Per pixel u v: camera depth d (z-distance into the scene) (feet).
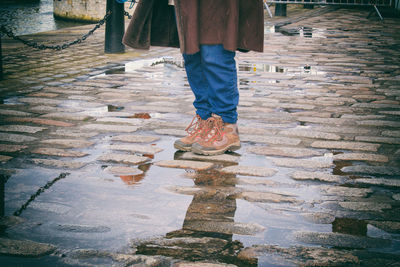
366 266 5.58
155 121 12.04
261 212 7.00
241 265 5.57
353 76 18.29
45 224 6.51
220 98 9.48
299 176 8.51
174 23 9.84
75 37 29.66
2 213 6.81
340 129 11.51
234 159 9.42
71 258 5.67
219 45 9.14
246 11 9.26
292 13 48.39
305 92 15.60
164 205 7.18
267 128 11.59
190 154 9.69
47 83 16.33
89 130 11.18
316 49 25.26
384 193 7.80
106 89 15.64
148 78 17.56
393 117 12.62
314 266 5.57
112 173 8.49
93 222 6.59
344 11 49.08
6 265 5.50
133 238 6.16
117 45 23.24
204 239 6.16
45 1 116.26
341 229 6.52
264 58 22.33
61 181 8.05
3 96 14.33
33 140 10.30
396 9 46.57
